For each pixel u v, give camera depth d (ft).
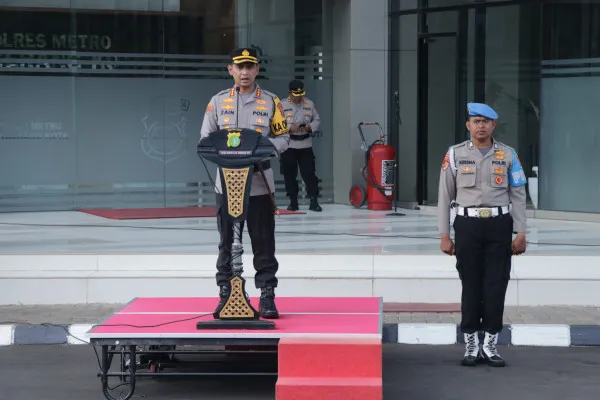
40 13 68.18
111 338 27.25
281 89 71.87
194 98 71.15
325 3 71.92
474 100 65.46
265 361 33.19
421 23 67.36
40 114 68.59
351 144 70.69
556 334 35.27
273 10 71.46
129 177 70.54
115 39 69.62
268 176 29.66
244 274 40.75
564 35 61.98
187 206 71.72
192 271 41.98
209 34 70.95
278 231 56.39
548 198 63.52
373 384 25.96
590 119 61.57
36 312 39.17
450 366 32.24
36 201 68.90
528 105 63.57
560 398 28.12
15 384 30.27
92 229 58.18
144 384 30.32
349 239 52.47
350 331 27.58
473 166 31.30
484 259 31.68
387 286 40.32
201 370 31.91
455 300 40.34
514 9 63.41
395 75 69.36
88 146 69.72
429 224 60.34
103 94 69.72
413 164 68.54
